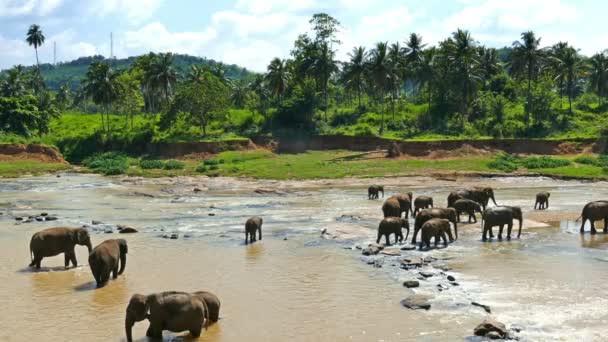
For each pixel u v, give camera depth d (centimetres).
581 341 1259
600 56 8700
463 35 7794
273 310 1527
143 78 8644
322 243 2427
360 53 7931
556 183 5231
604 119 8106
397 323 1407
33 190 5034
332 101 9888
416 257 2069
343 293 1672
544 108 7962
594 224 2803
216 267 2011
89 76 8094
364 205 3778
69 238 2009
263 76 10081
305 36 8881
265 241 2494
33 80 11225
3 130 7988
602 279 1761
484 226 2417
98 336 1355
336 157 6912
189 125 8238
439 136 7406
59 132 8650
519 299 1569
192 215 3409
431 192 4559
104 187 5259
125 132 8250
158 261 2112
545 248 2236
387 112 8688
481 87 8938
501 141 6881
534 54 7638
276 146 7600
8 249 2350
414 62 8200
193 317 1316
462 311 1481
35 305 1590
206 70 9306
